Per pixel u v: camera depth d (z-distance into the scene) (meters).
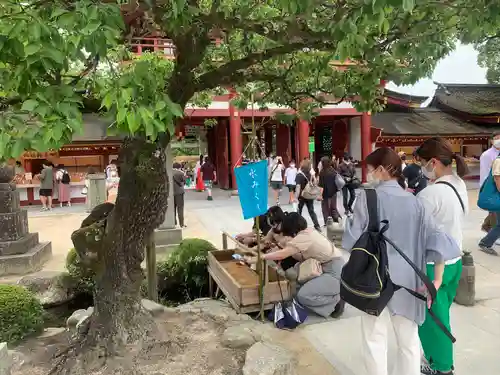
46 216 12.91
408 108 23.83
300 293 4.34
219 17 2.91
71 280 5.70
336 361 3.45
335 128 21.86
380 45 3.19
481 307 4.56
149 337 3.47
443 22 3.00
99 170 17.75
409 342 2.67
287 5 2.19
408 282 2.57
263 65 4.46
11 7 1.98
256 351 3.23
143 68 1.94
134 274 3.35
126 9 2.54
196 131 24.08
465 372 3.26
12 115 1.74
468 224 9.22
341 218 10.31
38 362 3.43
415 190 5.52
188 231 9.82
